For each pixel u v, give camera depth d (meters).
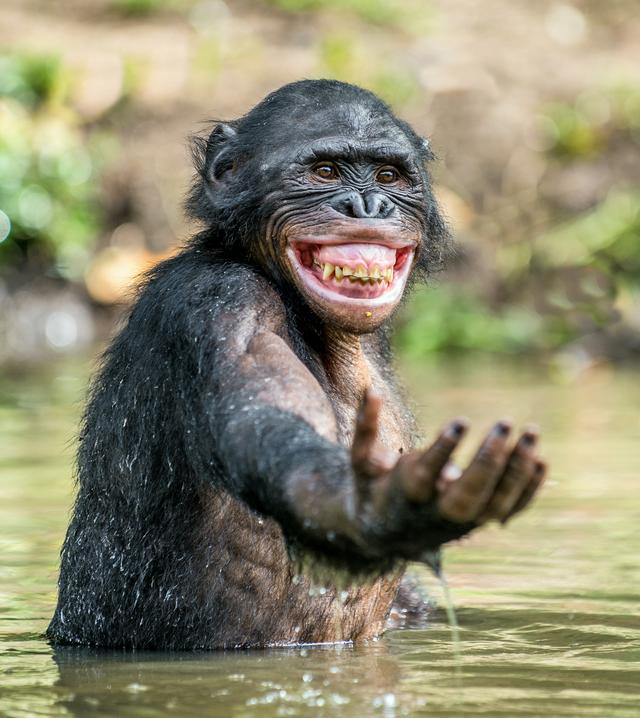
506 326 54.62
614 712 15.30
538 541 25.92
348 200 18.77
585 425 37.47
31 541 25.64
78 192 58.72
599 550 25.09
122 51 64.81
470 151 59.62
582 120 60.19
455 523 12.41
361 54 63.62
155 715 15.28
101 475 19.69
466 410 39.38
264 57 64.25
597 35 66.81
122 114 61.38
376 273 18.59
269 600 19.06
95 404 20.03
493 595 22.09
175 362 18.28
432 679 16.88
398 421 20.77
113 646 19.44
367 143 19.22
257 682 16.78
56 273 57.06
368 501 12.84
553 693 16.14
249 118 20.33
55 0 69.00
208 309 17.86
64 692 16.45
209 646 19.11
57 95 61.22
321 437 14.57
